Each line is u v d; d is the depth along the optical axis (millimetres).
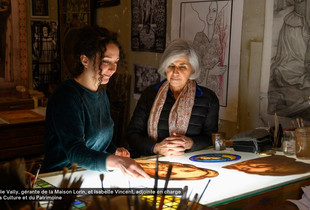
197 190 1670
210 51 3539
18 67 5156
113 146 2393
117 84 4730
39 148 4457
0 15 4973
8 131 4223
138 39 4445
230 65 3363
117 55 2047
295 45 2828
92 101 2072
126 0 4574
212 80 3557
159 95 2789
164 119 2762
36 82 5324
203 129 2791
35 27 5230
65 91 1960
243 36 3227
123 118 4699
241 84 3291
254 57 3154
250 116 3242
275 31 2967
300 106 2828
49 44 5363
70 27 5219
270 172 1956
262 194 1688
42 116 4426
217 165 2094
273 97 3023
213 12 3459
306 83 2770
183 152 2395
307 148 2207
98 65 1981
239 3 3227
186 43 2652
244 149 2408
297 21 2801
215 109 2775
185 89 2760
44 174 1860
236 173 1937
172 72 2639
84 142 1931
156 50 4176
